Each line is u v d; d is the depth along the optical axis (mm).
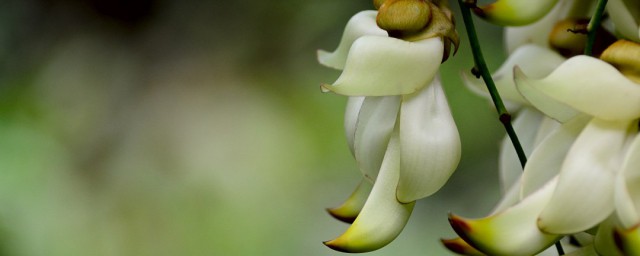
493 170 1514
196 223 1745
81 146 1835
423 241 1530
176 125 1859
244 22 1919
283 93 1837
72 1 1994
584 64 600
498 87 724
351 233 629
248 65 1877
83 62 1928
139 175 1808
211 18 1955
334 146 1750
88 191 1776
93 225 1735
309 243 1676
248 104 1840
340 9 1835
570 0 728
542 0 668
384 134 646
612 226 598
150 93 1911
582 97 600
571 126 619
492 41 1479
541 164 622
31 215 1684
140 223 1762
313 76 1832
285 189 1734
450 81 1483
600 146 603
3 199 1687
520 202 600
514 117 753
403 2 635
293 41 1864
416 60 627
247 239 1710
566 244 688
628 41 613
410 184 627
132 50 1958
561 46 719
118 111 1892
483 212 1514
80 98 1896
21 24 1945
